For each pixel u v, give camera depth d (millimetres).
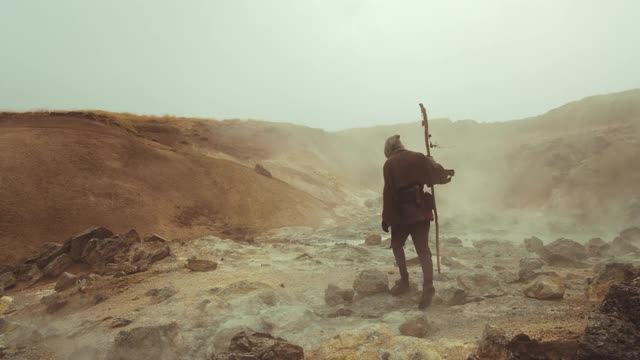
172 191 25250
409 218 5023
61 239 18953
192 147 42531
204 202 25422
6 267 11305
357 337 3742
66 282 8516
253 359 3461
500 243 11742
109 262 10836
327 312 5062
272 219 25703
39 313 6629
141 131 42688
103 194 22484
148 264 9234
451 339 3711
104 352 4305
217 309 5137
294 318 4566
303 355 3689
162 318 5086
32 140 24781
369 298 5418
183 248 11094
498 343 3070
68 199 21172
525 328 3699
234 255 9953
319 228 23750
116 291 7219
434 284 5793
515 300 4910
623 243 8992
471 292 5352
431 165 5207
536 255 9492
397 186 5105
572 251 7637
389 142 5480
